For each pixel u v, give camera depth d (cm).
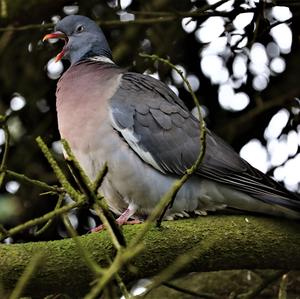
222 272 1167
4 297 796
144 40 1209
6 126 715
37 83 1216
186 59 1203
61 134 1021
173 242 837
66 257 793
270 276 992
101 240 805
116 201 1025
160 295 1141
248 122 1186
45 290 803
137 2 1202
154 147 995
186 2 1181
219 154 995
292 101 1168
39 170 1205
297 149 1175
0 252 784
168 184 995
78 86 1035
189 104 1211
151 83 1050
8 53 1205
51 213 675
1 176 720
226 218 869
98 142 984
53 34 1151
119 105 999
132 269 669
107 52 1152
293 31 1134
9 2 1185
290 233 870
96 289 586
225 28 1127
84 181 673
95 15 1219
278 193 943
